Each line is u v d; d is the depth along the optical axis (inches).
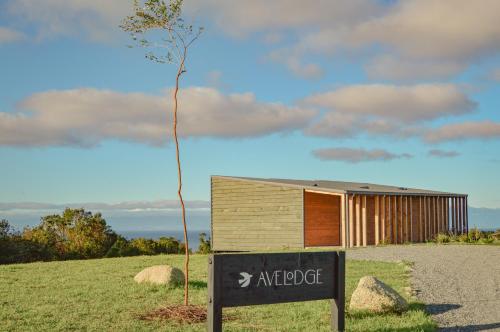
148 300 409.1
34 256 1068.5
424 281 488.7
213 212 1231.5
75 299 413.1
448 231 1320.1
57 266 654.5
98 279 521.3
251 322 340.5
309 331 311.6
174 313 360.2
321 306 394.9
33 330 316.8
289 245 1088.2
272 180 1229.7
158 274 485.4
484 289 448.5
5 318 350.0
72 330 318.3
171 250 1234.6
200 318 350.3
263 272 291.7
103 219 1235.2
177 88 385.1
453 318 343.0
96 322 337.1
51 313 363.6
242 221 1176.2
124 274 557.6
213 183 1236.5
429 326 313.6
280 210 1107.9
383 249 853.8
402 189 1381.6
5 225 1070.4
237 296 284.2
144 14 376.2
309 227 1167.6
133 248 1185.4
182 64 385.1
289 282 299.6
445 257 698.8
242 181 1180.5
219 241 1215.6
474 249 827.4
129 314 361.4
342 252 314.3
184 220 382.0
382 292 363.6
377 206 1082.1
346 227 991.0
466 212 1387.8
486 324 326.0
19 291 450.6
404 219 1174.3
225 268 281.4
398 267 591.5
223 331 313.7
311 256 307.1
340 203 1243.2
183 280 490.0
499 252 767.7
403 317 342.0
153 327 325.1
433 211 1274.6
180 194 381.7
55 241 1160.2
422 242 1199.6
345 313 350.9
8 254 1032.2
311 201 1179.3
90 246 1176.2
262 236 1137.4
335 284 313.7
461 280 495.5
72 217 1202.0
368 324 324.2
